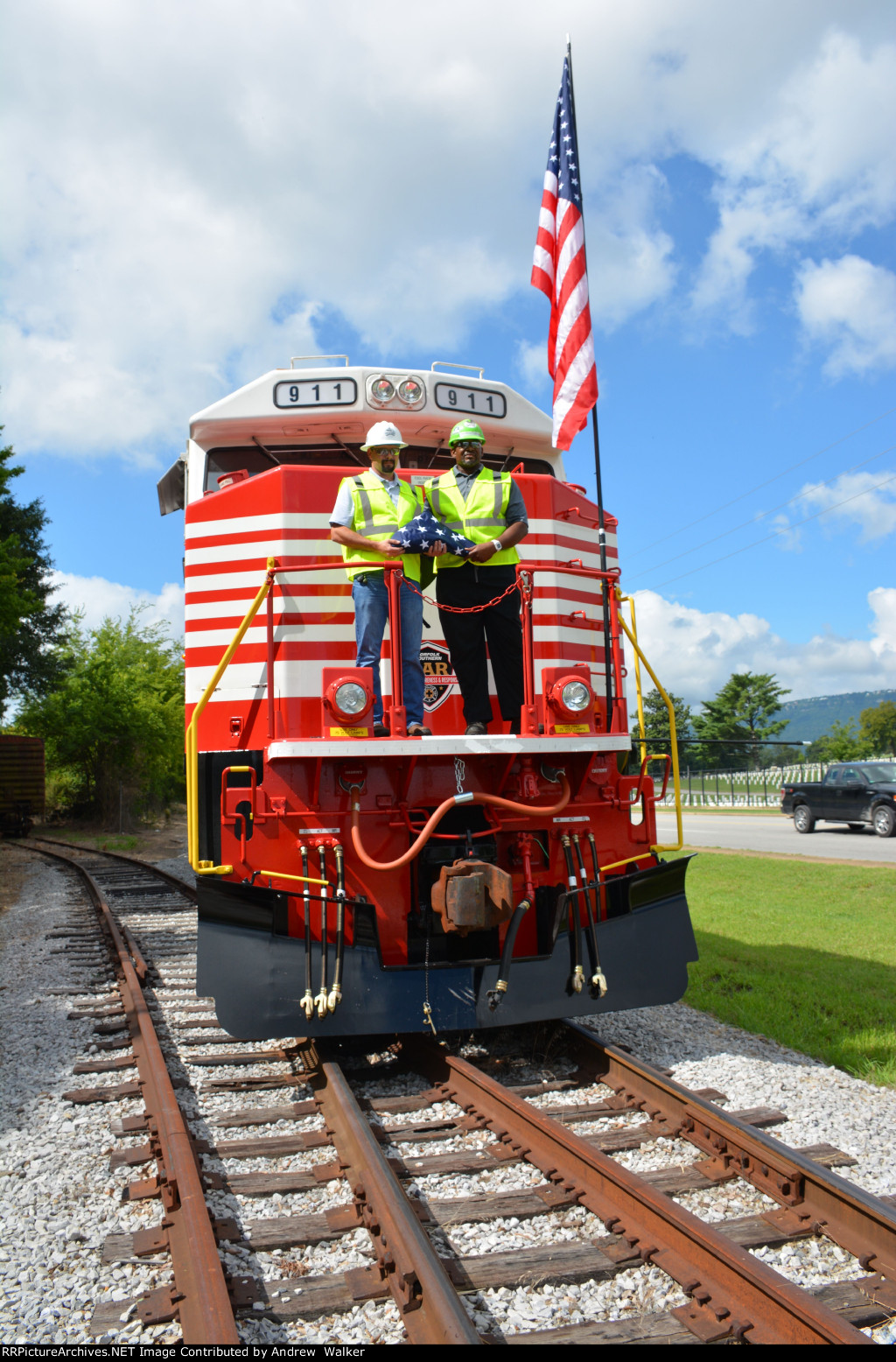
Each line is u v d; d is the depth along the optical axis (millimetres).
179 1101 4832
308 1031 4879
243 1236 3354
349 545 5215
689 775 45938
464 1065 4836
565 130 6605
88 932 10195
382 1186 3383
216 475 6512
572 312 6375
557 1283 3074
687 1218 3184
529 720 5246
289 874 5066
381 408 6348
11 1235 3438
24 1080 5246
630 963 5484
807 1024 6062
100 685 29109
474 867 4809
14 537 19594
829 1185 3420
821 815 22188
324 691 4879
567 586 6336
